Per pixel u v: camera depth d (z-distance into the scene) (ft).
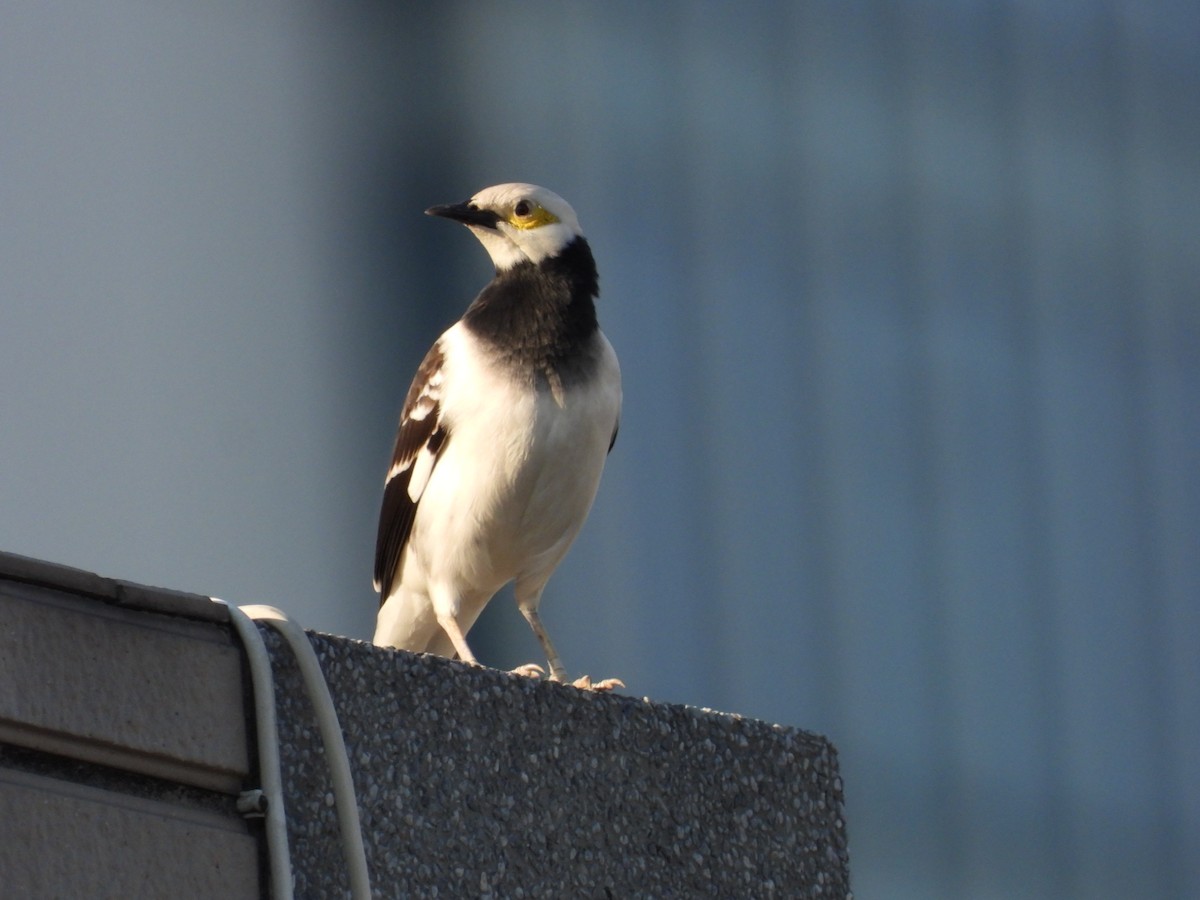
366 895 20.10
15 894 17.79
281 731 20.56
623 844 23.68
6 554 18.79
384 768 21.50
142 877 18.75
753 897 24.79
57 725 18.58
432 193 80.12
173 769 19.43
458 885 21.63
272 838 19.57
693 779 24.84
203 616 20.27
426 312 79.71
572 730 23.71
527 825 22.66
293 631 20.94
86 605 19.34
